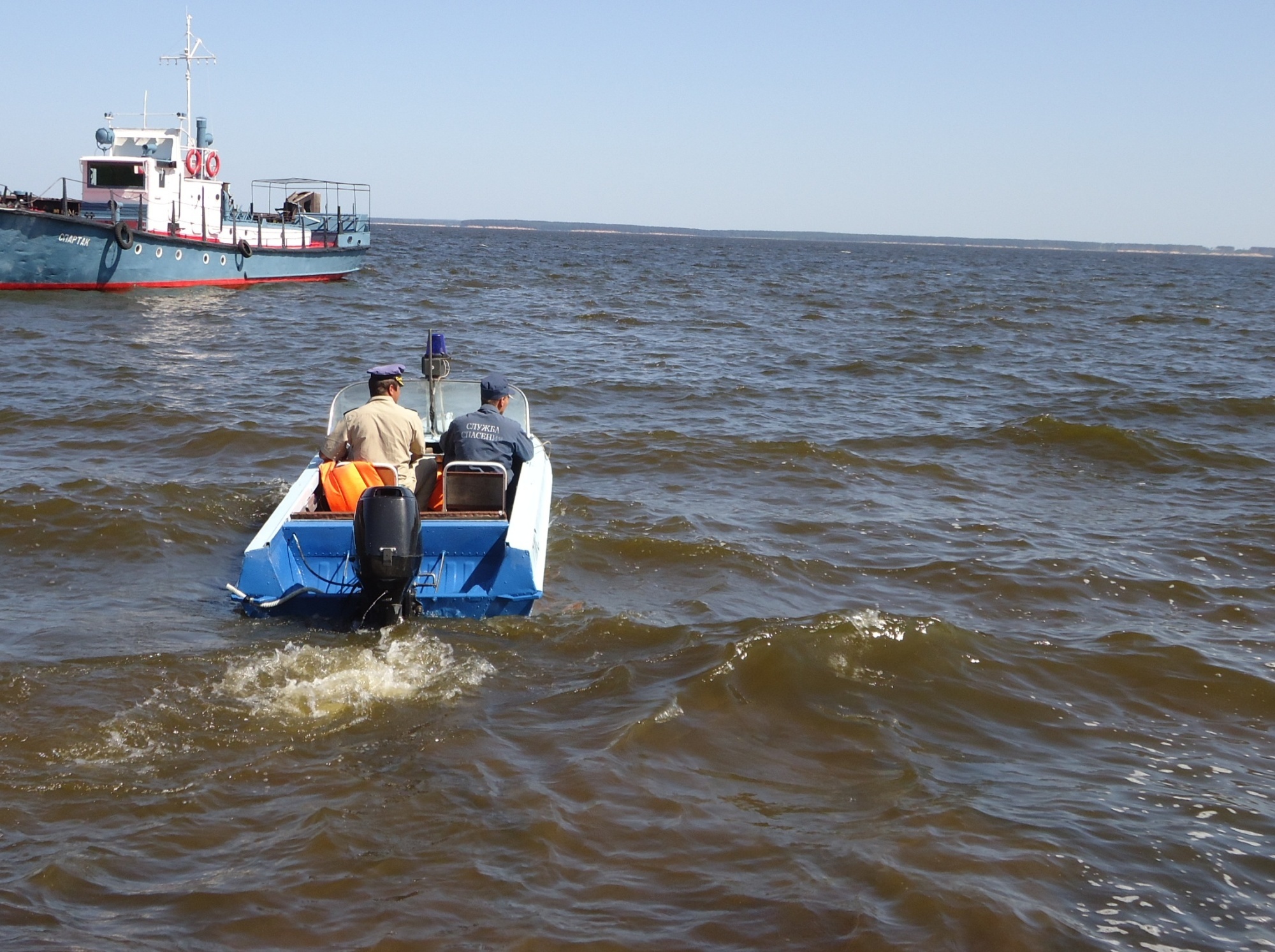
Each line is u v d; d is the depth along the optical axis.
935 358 22.22
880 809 5.04
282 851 4.55
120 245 29.39
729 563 8.61
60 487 9.97
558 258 77.31
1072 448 13.30
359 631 6.92
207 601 7.59
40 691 5.92
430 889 4.32
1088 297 48.38
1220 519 10.38
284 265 36.44
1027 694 6.40
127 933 4.00
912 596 8.12
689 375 18.89
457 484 7.73
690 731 5.74
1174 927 4.25
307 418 13.91
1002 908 4.28
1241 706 6.39
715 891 4.37
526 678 6.34
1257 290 63.44
